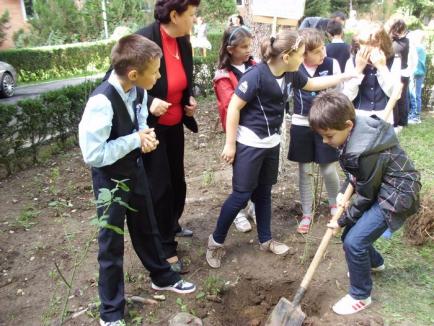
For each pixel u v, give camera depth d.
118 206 2.53
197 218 4.22
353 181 2.76
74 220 4.29
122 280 2.73
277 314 2.77
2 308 3.02
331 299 2.97
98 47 19.08
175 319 2.74
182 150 3.45
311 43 3.46
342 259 3.44
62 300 3.07
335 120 2.46
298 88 3.41
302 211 4.23
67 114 6.53
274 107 3.10
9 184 5.24
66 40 21.22
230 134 3.11
